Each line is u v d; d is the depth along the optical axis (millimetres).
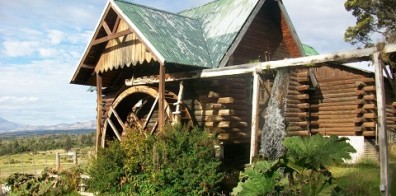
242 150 15258
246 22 14516
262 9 15852
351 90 16250
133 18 13555
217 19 15969
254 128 10867
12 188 15859
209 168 10766
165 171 10820
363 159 14586
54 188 14445
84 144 99812
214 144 11484
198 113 14062
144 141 11766
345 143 6914
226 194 11125
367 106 15672
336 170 12492
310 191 6895
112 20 14750
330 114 16781
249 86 14805
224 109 13430
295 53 16719
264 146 10891
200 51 13977
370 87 15625
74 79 16562
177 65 12758
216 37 14797
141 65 16406
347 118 16250
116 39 14648
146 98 16859
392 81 9141
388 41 8547
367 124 15703
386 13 29000
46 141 119625
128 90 15430
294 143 7066
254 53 15406
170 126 11727
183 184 10664
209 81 13914
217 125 13375
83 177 14375
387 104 16828
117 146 12719
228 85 13695
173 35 14039
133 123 16406
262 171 7297
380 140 8305
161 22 14508
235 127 13789
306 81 16922
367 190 9305
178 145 11164
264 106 12414
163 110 12492
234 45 13984
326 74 17062
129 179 11875
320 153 6895
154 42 12719
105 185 12461
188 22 15922
